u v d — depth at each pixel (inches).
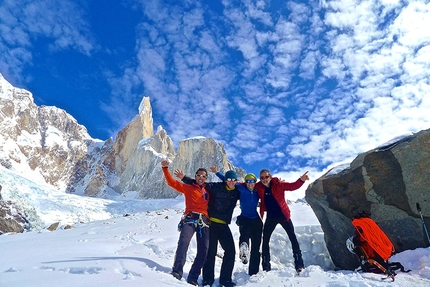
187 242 184.9
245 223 215.6
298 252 211.3
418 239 233.8
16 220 1688.0
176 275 170.1
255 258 212.4
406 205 241.8
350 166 277.0
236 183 226.2
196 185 204.5
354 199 265.7
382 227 249.3
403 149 247.1
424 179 237.1
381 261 200.7
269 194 228.5
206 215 198.8
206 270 194.7
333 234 283.0
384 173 253.8
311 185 298.8
